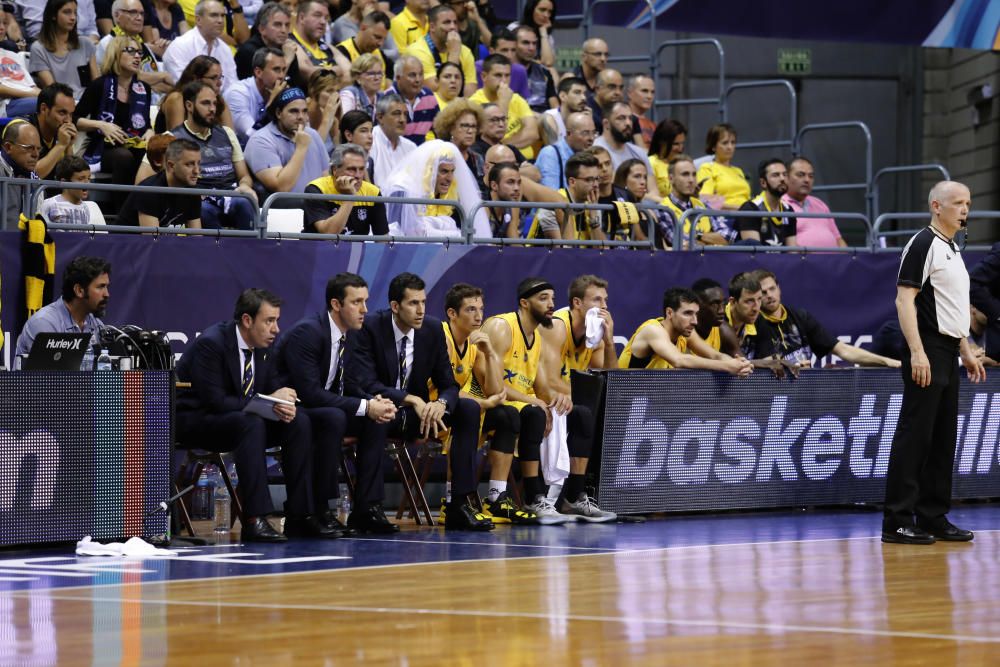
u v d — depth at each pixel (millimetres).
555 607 15500
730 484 27719
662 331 27719
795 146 41062
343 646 13094
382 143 32531
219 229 27234
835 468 28766
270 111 30250
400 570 18906
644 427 26766
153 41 35000
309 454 23719
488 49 40906
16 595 16625
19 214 25984
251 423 23219
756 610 15289
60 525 21531
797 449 28391
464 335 26094
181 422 23516
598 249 30172
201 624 14422
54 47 32438
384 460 27953
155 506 22406
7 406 21062
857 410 28953
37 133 27688
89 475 21812
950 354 22953
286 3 37250
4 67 31641
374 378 24953
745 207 34875
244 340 23609
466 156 32312
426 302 28609
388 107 32406
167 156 27125
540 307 26188
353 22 38375
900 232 33281
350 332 25000
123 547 21234
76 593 16797
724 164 38562
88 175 27109
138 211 27156
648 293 30516
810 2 41938
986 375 29672
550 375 26594
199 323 26688
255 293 23438
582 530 24641
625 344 30281
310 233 27922
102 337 23016
